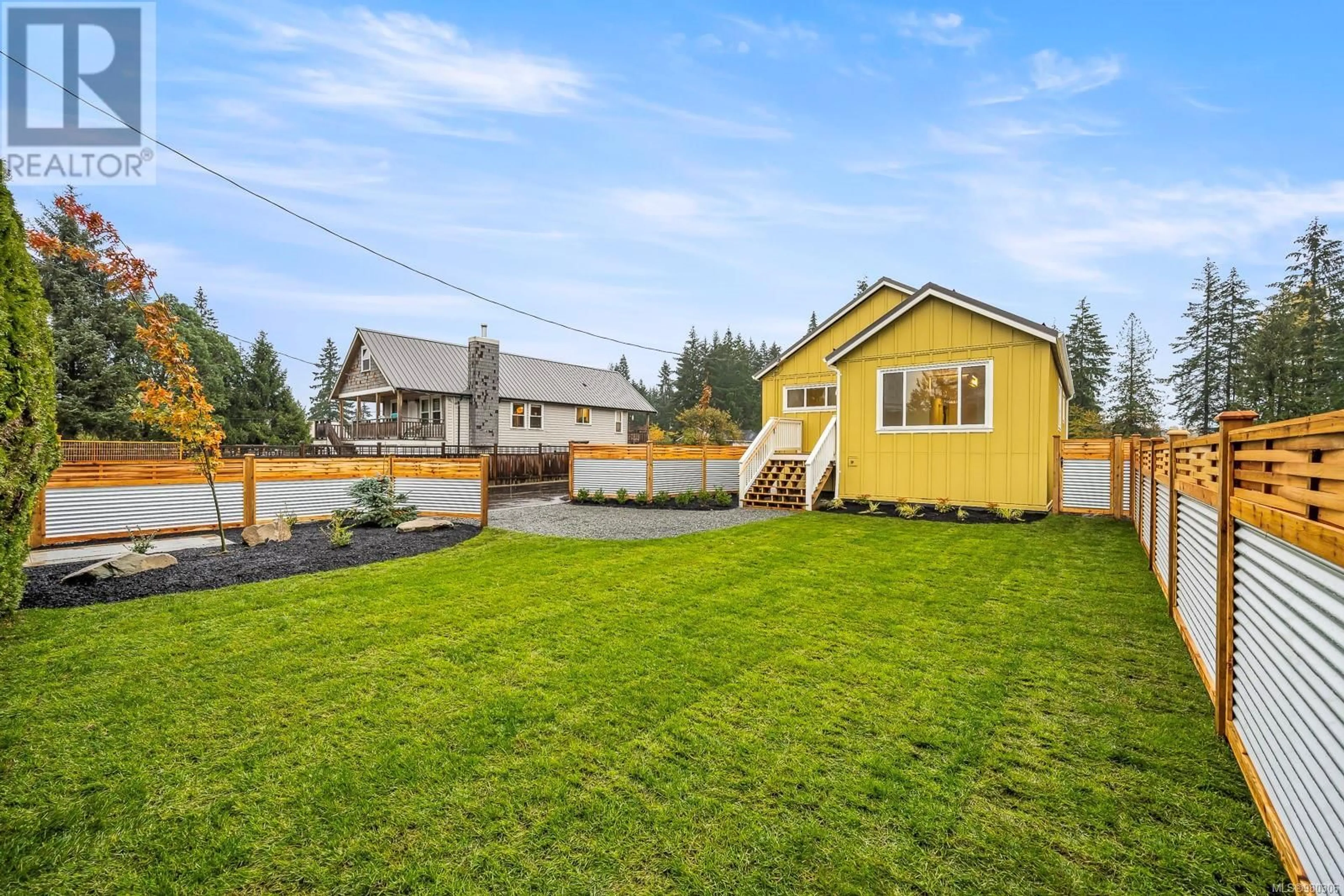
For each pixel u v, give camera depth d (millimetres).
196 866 1918
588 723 2836
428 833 2068
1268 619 2123
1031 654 3682
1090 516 9453
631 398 31406
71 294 20766
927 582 5484
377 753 2584
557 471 20250
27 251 4383
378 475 10367
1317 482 1675
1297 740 1793
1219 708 2637
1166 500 4812
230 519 8828
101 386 20328
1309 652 1719
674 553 6988
